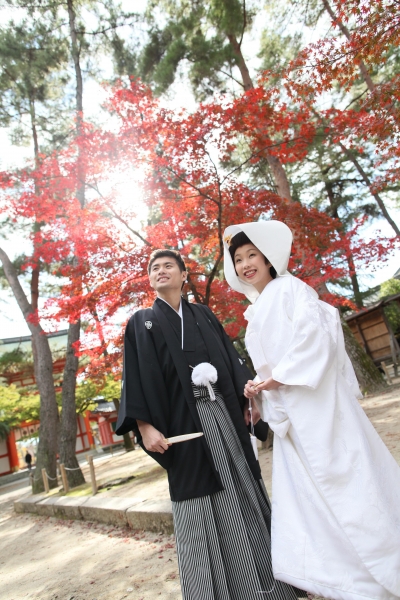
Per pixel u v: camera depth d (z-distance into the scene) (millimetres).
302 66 5105
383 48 4508
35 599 3352
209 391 1888
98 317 6844
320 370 1632
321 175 17859
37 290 15141
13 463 28906
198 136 5809
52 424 12477
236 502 1846
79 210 6473
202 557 1779
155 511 4402
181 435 1773
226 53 10398
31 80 14242
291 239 1994
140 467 10336
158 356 1929
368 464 1560
